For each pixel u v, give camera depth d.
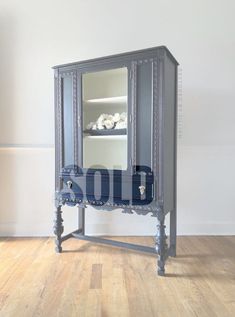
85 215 2.56
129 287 1.63
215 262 1.96
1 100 2.54
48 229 2.57
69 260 2.01
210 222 2.53
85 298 1.51
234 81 2.44
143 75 1.82
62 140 2.12
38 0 2.49
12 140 2.55
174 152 2.06
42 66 2.53
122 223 2.55
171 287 1.63
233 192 2.51
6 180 2.57
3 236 2.55
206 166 2.50
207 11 2.42
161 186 1.79
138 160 1.85
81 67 2.03
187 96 2.46
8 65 2.53
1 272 1.81
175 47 2.45
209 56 2.44
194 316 1.36
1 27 2.51
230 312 1.39
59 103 2.12
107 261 1.99
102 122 2.04
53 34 2.51
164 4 2.44
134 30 2.46
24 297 1.51
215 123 2.47
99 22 2.49
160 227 1.80
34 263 1.95
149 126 1.81
